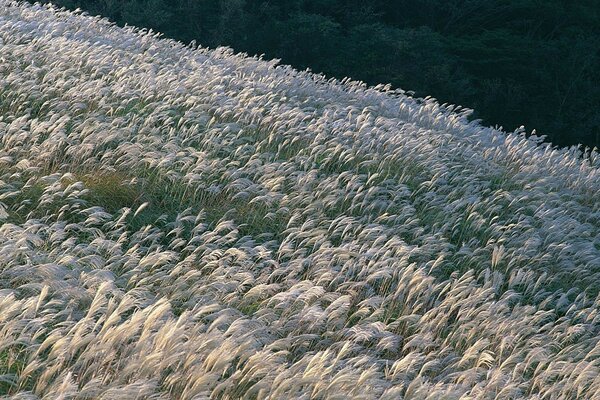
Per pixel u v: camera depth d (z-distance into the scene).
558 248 16.64
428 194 16.44
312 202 15.38
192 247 11.90
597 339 13.23
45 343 7.59
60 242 11.93
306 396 8.21
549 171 22.20
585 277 16.14
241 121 19.02
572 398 11.58
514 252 14.99
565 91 52.34
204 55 25.73
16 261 10.21
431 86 48.78
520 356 12.23
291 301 11.45
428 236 14.84
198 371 7.98
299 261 11.78
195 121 17.39
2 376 7.79
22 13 23.88
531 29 58.75
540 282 14.74
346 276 12.19
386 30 50.16
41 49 20.09
